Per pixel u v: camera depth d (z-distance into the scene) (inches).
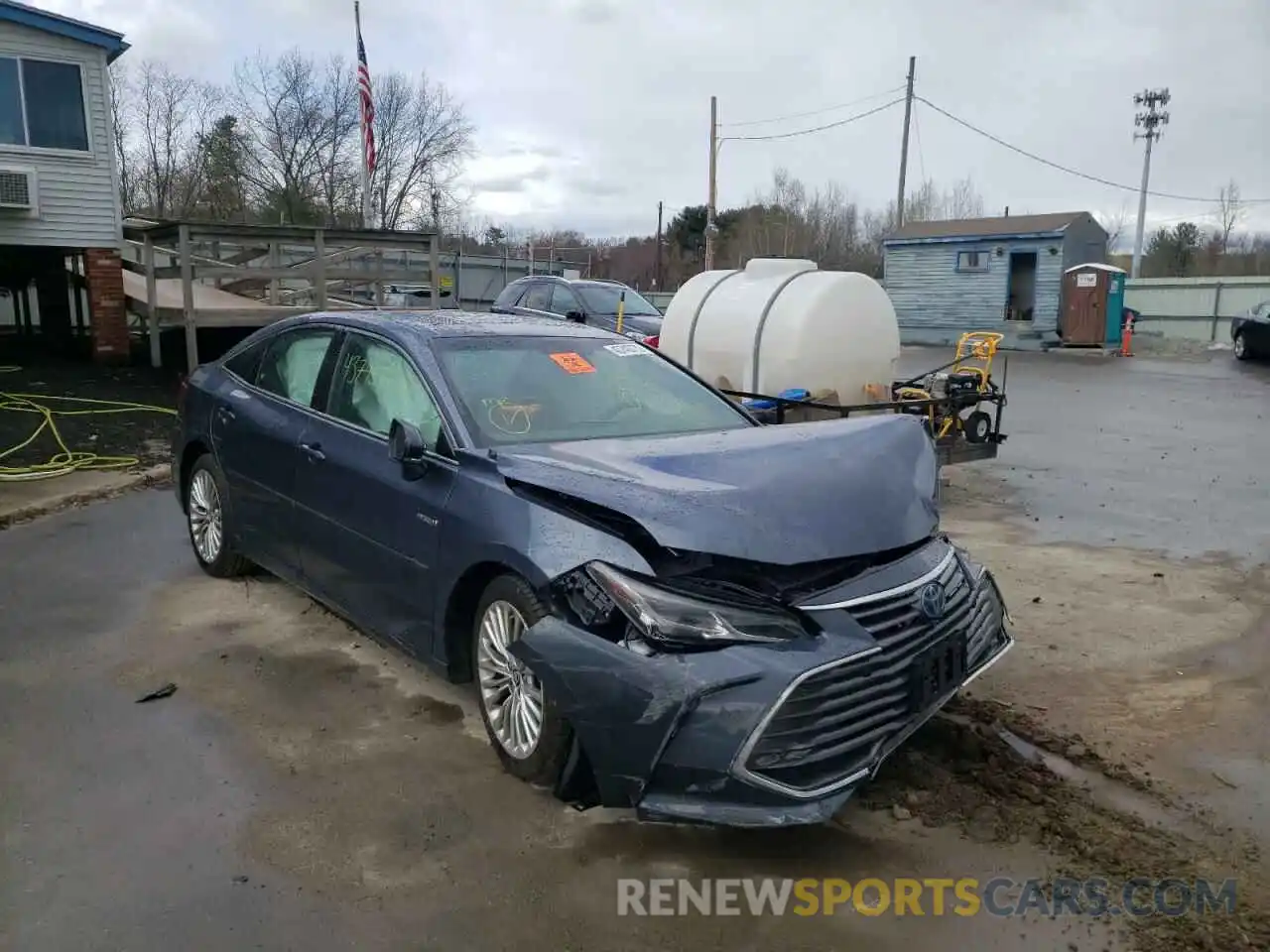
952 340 1221.1
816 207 2257.6
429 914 117.4
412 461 158.4
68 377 542.6
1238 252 2337.6
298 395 205.6
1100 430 513.0
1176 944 113.0
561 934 114.5
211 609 219.0
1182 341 1167.0
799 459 143.6
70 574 245.6
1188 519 318.7
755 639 121.2
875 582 131.8
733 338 358.3
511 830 135.0
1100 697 180.4
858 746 124.3
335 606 189.0
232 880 123.0
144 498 338.3
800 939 114.3
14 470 362.6
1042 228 1132.5
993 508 336.2
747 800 118.0
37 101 556.4
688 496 129.9
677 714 118.0
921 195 2363.4
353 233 628.1
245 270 590.6
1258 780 150.5
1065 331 1085.8
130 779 146.6
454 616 156.0
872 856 130.3
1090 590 242.5
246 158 1731.1
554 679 127.8
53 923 114.2
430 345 177.5
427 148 1850.4
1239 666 194.9
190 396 241.9
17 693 175.9
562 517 136.8
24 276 676.7
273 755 154.8
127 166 1764.3
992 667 193.5
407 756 154.9
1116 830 135.7
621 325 563.5
